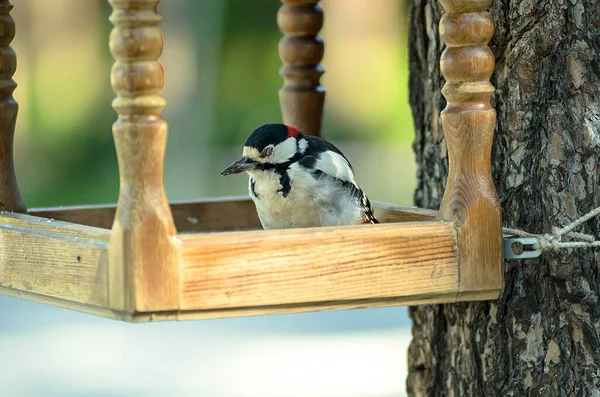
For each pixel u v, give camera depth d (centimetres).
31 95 2845
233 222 1089
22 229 804
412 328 968
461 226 759
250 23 2981
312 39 1104
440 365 938
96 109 2884
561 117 839
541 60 848
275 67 2994
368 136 3056
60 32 2909
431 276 753
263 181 905
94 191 2772
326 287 729
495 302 873
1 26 918
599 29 841
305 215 906
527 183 851
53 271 765
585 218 802
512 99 855
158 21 691
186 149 2889
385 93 3097
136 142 686
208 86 2938
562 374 845
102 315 716
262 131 911
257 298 712
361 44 3150
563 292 839
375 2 3145
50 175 2769
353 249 734
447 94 768
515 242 782
